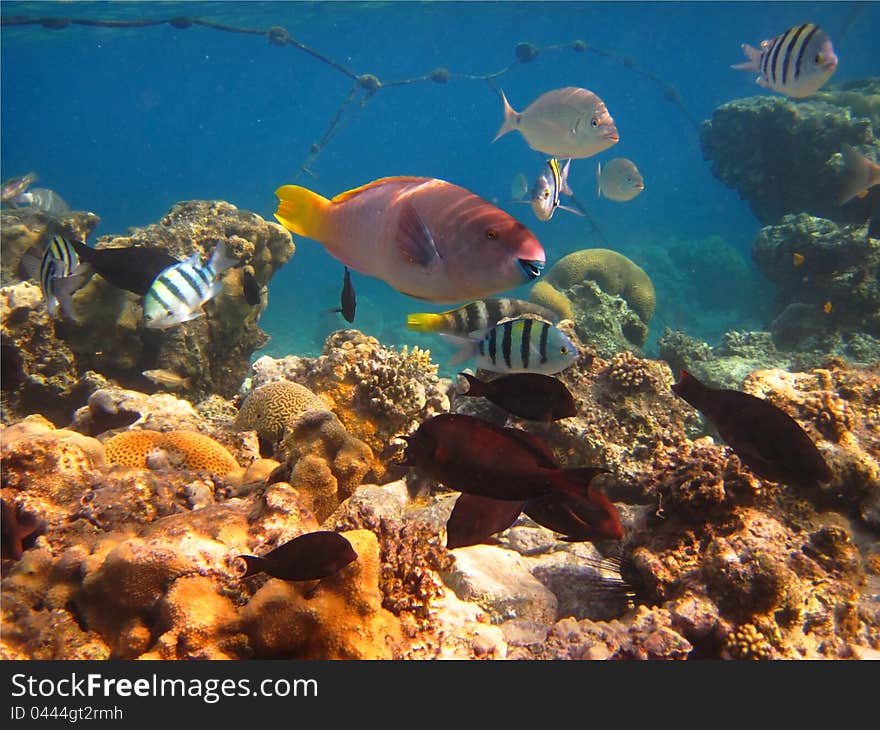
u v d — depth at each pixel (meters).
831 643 3.13
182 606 2.32
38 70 69.75
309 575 2.26
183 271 4.70
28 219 8.97
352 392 5.26
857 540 4.14
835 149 15.03
